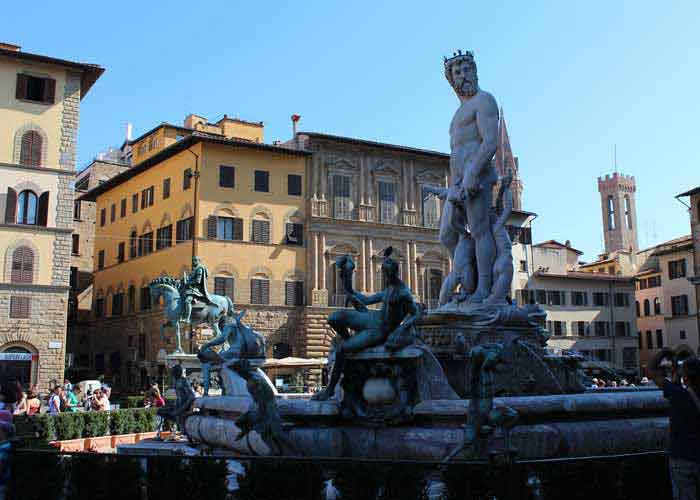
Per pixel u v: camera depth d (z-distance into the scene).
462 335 12.14
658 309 79.94
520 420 9.43
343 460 7.09
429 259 63.59
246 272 55.69
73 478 7.86
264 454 9.71
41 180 46.50
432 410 9.16
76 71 48.28
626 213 151.75
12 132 45.97
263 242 56.72
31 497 7.86
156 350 55.06
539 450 9.14
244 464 7.34
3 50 45.50
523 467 6.81
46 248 46.03
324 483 7.27
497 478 6.76
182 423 14.75
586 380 15.81
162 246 58.31
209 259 54.31
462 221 13.70
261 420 8.91
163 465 7.59
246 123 68.62
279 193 58.09
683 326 74.81
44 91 47.22
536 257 72.56
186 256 54.69
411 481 6.93
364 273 60.41
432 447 8.85
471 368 8.26
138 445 14.24
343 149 61.38
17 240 45.22
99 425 20.30
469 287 13.42
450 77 14.04
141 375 56.56
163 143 64.88
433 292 63.53
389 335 9.62
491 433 8.20
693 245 66.00
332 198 60.03
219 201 55.47
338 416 9.61
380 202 62.25
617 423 10.11
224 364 15.38
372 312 9.82
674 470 6.63
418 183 64.25
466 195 13.30
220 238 55.22
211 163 55.56
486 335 12.39
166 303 37.38
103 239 68.31
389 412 9.41
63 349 45.69
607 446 9.87
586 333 73.38
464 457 8.29
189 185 55.69
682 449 6.56
